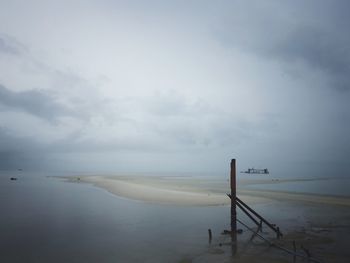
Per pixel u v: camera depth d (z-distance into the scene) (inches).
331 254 664.4
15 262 621.0
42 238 805.2
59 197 1768.0
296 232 869.8
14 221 1027.9
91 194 1935.3
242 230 890.7
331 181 4254.4
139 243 755.4
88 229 909.8
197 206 1368.1
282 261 617.9
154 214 1162.6
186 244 745.6
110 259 635.5
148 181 3599.9
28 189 2373.3
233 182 882.8
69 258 644.1
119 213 1182.3
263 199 1653.5
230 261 618.2
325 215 1152.8
